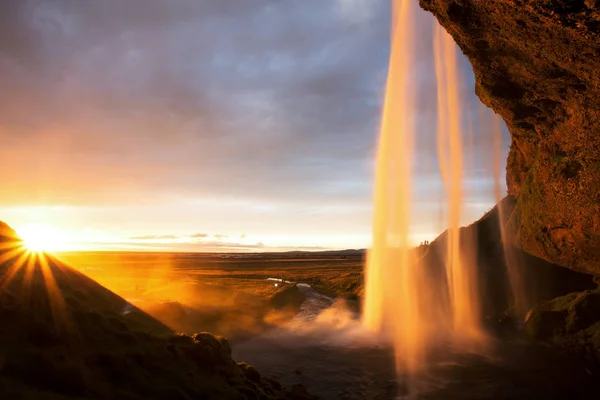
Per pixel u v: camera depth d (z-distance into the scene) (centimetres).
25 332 876
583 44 895
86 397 742
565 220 1559
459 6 1031
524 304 2567
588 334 1961
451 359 1930
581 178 1374
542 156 1545
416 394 1483
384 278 3766
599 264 1571
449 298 3048
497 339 2248
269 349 2120
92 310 1081
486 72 1266
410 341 2297
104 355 881
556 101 1270
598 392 1451
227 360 1170
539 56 1064
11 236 1549
